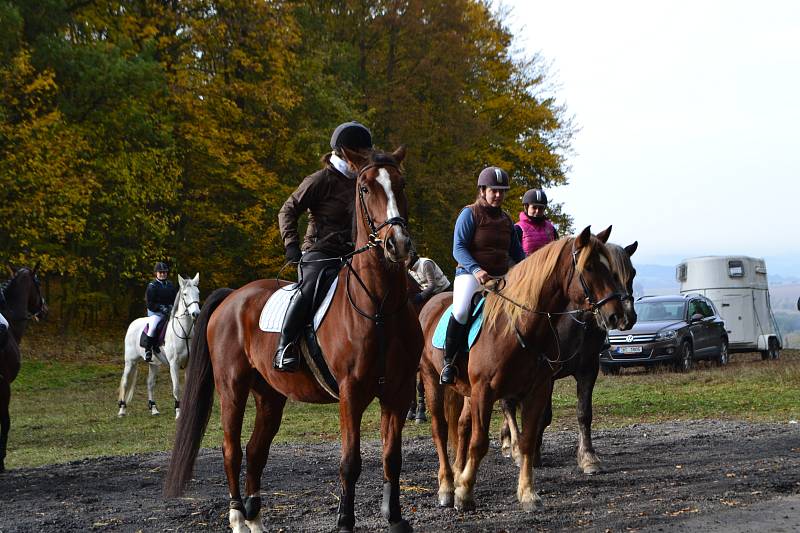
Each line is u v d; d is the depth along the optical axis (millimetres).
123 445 11539
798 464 8078
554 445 9977
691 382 17766
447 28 32375
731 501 6312
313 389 5852
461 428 7203
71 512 6824
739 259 25578
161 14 26594
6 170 22125
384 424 5500
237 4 27141
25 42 22625
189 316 14750
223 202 28578
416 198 31656
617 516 5992
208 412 6391
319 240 6055
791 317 137375
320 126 28672
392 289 5289
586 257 6180
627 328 6152
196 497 7379
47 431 13211
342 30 32312
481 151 33906
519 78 35875
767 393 15336
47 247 23625
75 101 24188
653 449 9445
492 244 7027
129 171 24797
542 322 6301
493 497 6988
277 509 6789
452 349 6730
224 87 27000
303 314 5711
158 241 26297
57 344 24734
